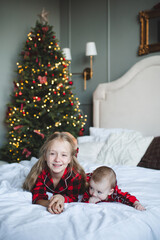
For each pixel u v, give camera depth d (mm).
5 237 1020
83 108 4656
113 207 1324
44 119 3715
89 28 4570
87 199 1523
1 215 1180
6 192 1554
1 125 4309
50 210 1234
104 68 4348
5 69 4355
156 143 2830
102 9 4352
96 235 1005
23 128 3541
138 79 3498
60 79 3748
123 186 1838
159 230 1250
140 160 2750
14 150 3693
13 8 4469
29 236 991
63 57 3922
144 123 3438
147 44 3697
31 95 3604
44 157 1503
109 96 3803
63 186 1515
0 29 4289
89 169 2189
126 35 4023
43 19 4176
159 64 3299
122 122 3658
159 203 1492
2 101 4316
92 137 3430
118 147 2891
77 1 4770
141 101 3463
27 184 1533
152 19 3625
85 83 4574
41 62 3854
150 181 2016
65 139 1433
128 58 4012
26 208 1257
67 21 4969
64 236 991
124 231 1081
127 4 3984
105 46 4324
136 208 1364
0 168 2242
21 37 4609
